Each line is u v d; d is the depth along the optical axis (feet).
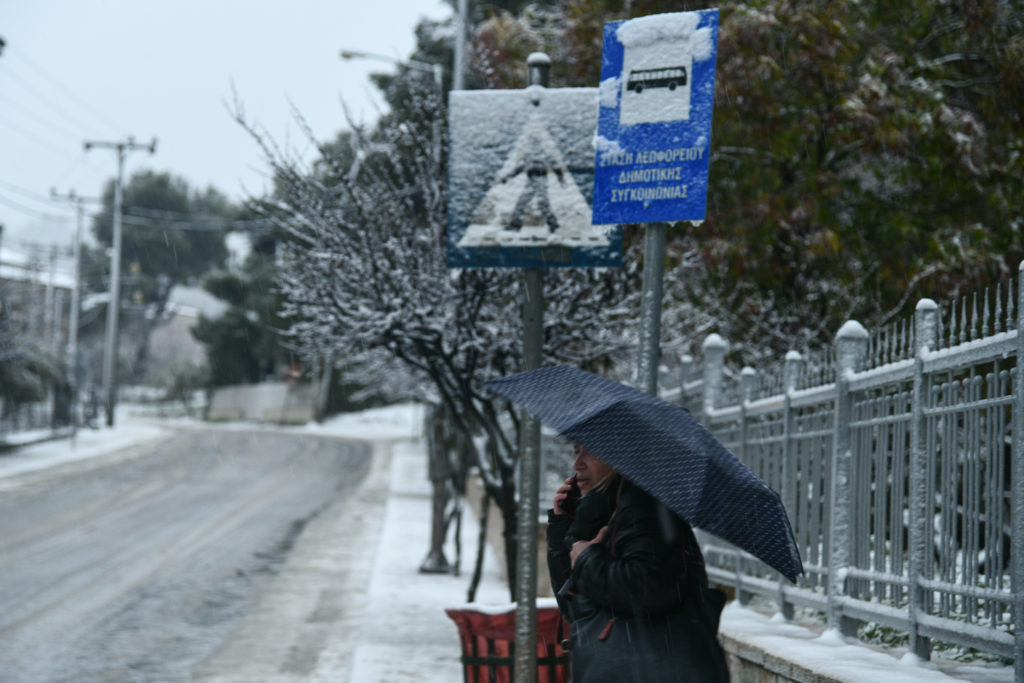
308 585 57.72
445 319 35.60
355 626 45.42
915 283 44.62
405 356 37.65
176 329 447.83
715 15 19.06
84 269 380.37
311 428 285.64
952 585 18.51
